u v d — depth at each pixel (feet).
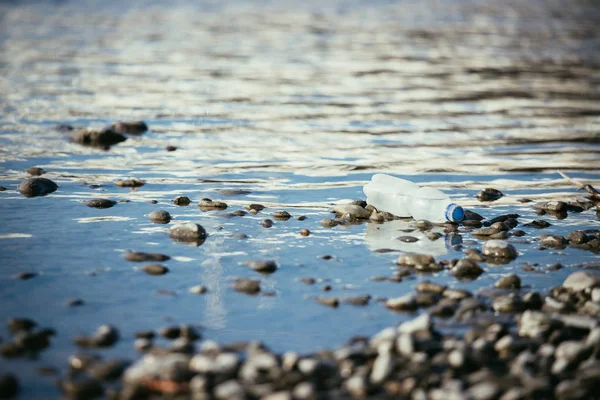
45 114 44.39
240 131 41.37
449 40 83.66
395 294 19.53
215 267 21.17
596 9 126.41
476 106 49.44
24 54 69.51
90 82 55.98
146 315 18.06
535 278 20.74
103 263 21.25
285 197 28.71
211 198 28.43
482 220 26.14
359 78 59.62
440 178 32.24
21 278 20.03
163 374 14.73
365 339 17.01
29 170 31.63
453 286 20.10
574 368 15.74
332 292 19.61
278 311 18.44
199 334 17.12
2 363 15.66
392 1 135.03
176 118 44.34
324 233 24.41
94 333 17.03
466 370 15.56
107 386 14.83
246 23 97.81
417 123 44.14
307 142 38.96
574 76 61.41
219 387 14.42
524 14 115.65
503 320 18.02
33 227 24.30
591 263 21.79
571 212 27.63
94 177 31.24
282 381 14.82
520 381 14.94
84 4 121.60
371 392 14.58
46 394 14.57
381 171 33.22
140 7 118.42
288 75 60.44
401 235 24.35
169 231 23.81
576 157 36.45
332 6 123.95
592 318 17.54
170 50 73.41
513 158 36.17
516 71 63.72
